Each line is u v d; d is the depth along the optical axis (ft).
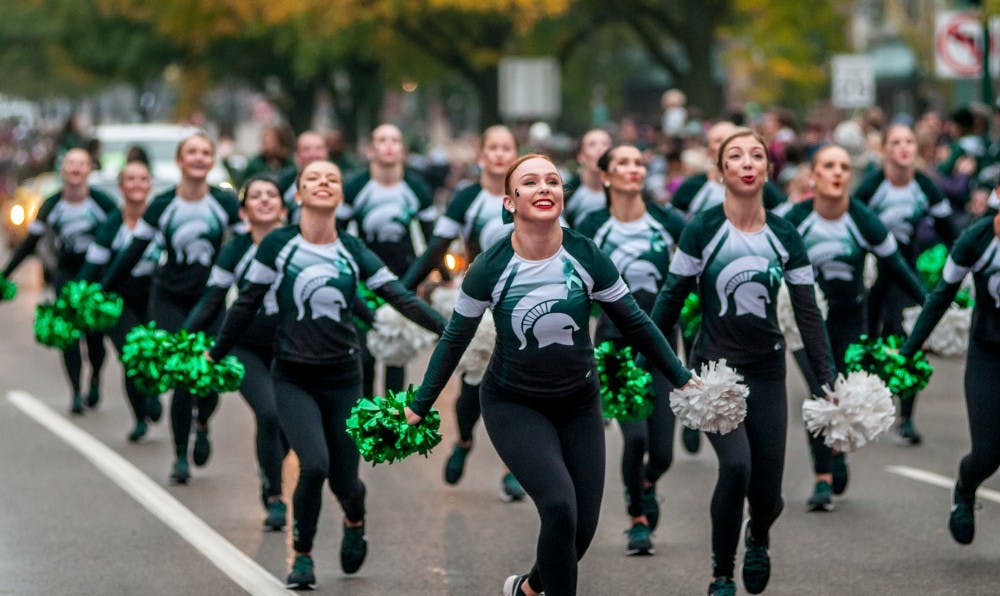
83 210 104.83
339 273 61.77
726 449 56.24
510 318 51.16
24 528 73.61
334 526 73.61
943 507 76.07
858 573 63.72
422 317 61.41
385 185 94.12
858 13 370.53
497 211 81.66
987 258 62.13
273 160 114.93
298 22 269.44
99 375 109.91
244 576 64.34
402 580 63.67
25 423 104.22
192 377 64.64
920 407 107.24
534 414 51.96
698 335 59.93
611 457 90.99
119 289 94.27
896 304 92.17
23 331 159.74
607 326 70.33
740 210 58.34
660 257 72.79
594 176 85.81
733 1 255.29
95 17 382.42
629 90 472.03
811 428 56.90
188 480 83.97
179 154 86.17
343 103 373.20
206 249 86.53
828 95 282.97
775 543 69.15
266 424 72.18
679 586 62.18
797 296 58.34
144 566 66.23
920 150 127.24
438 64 305.32
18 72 571.69
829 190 75.92
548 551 50.08
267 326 72.84
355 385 62.59
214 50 370.32
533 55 282.15
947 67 151.23
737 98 337.52
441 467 88.17
